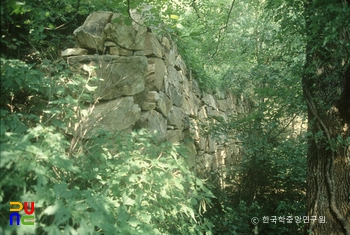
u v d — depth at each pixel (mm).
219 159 7703
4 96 2629
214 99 7984
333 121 3484
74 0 3924
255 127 5488
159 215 2824
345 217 3492
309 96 3623
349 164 3494
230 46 7305
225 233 4625
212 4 6430
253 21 7000
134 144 3035
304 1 2846
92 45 3553
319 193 3619
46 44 3611
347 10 2281
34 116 2449
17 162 1890
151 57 4391
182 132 5609
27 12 2768
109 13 3768
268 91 4949
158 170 2973
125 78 3613
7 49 2693
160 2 3621
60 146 2271
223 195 5609
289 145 5316
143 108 4238
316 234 3623
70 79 3146
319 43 2900
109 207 2277
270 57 5328
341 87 3389
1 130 1933
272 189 6008
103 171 2670
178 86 5598
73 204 1977
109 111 3326
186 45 6137
